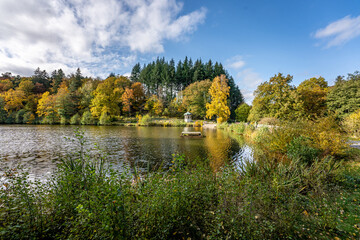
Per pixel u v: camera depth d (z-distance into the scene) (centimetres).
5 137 1872
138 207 244
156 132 2609
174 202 258
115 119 4434
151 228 229
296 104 2073
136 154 1178
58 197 273
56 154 1141
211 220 267
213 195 316
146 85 7062
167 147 1431
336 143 742
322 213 330
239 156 1121
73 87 5612
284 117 2014
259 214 285
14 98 4353
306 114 2058
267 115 2392
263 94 2458
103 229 198
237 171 463
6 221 226
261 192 331
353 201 404
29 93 5075
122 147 1420
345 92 1977
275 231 267
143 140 1809
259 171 497
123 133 2431
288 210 312
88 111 4212
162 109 5456
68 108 4294
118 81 5809
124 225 205
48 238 238
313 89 2438
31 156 1089
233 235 248
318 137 796
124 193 238
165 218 247
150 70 7656
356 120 1458
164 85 6600
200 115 5116
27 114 4097
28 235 222
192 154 1188
